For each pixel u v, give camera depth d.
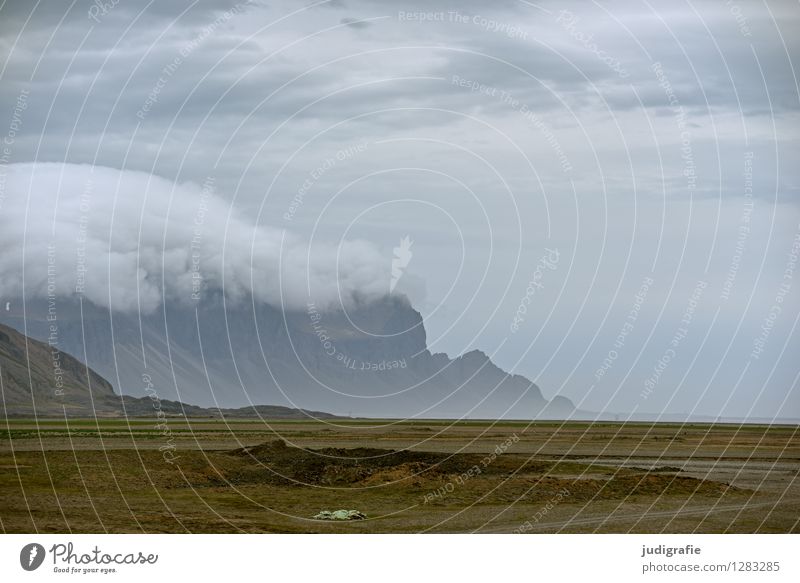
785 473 54.84
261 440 87.75
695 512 38.53
